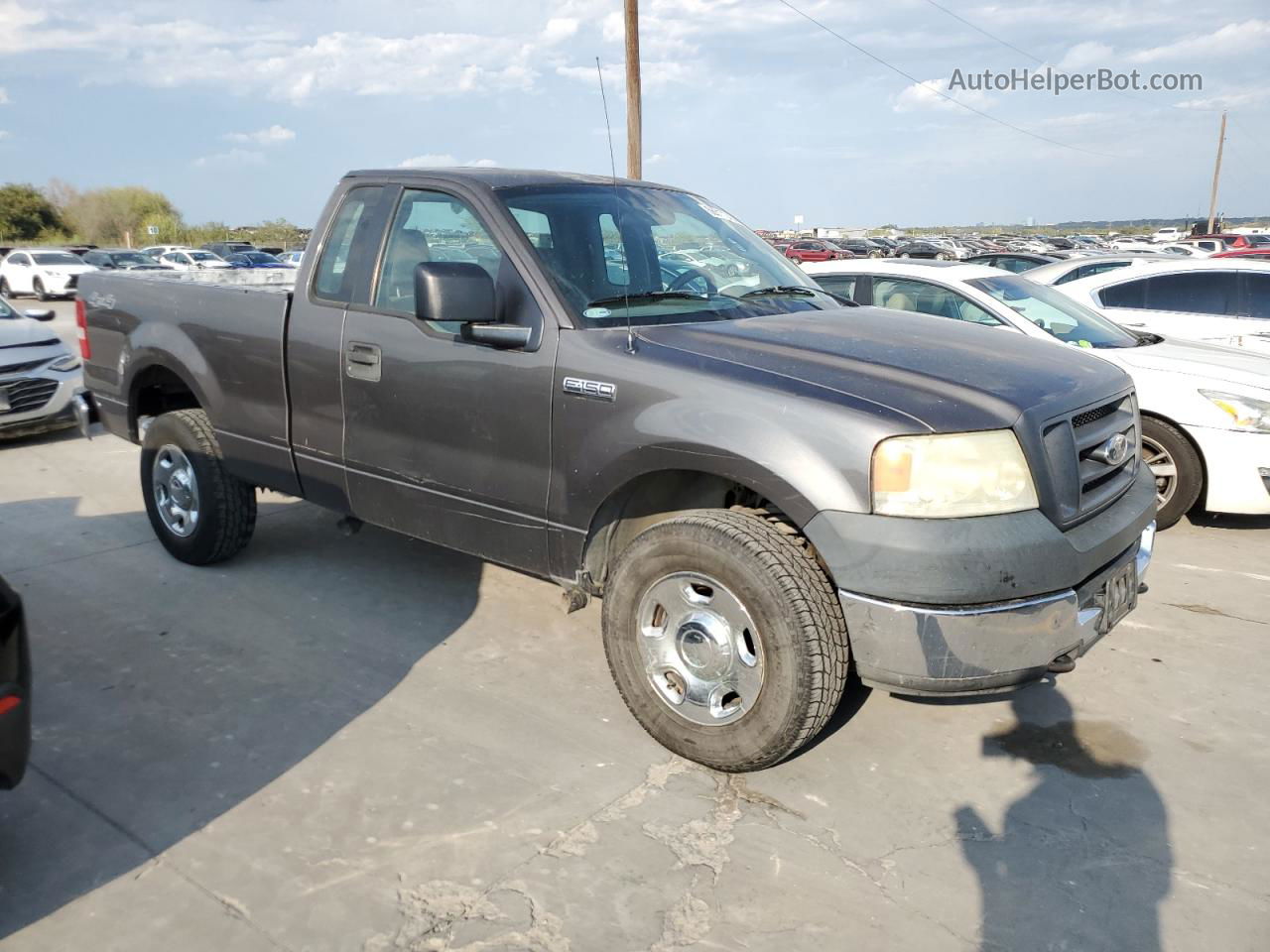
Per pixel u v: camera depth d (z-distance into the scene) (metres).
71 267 28.17
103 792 3.09
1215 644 4.28
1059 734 3.52
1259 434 5.49
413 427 3.81
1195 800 3.11
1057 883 2.71
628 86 17.09
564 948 2.44
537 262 3.50
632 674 3.30
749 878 2.71
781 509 2.90
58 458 7.72
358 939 2.46
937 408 2.82
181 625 4.37
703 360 3.13
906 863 2.79
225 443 4.66
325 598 4.70
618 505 3.37
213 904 2.58
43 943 2.44
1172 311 7.99
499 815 2.98
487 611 4.57
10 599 2.60
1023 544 2.77
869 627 2.80
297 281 4.25
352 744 3.38
